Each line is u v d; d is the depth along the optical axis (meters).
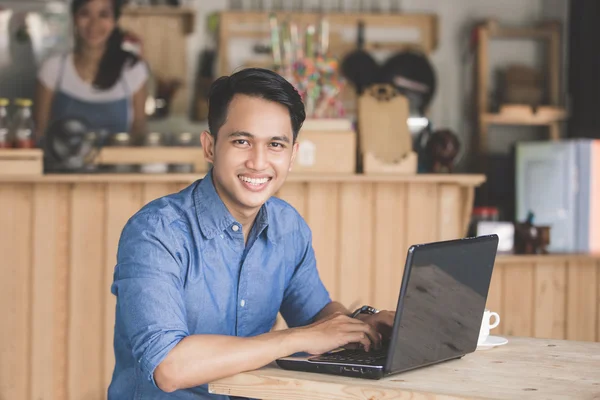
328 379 1.63
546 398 1.49
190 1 5.10
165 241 1.85
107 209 3.29
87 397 3.31
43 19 4.91
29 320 3.26
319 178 3.38
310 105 3.47
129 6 4.93
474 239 1.79
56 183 3.25
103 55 4.61
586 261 3.90
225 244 1.95
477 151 5.05
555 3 5.26
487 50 5.11
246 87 1.81
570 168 4.24
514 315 3.84
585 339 3.91
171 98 4.94
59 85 4.59
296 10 5.17
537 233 3.97
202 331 1.94
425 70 5.13
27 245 3.25
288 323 2.24
